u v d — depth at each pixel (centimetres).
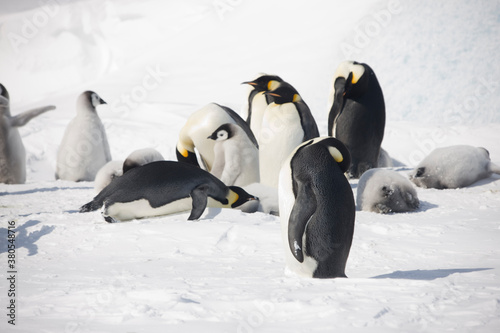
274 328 755
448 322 726
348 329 725
